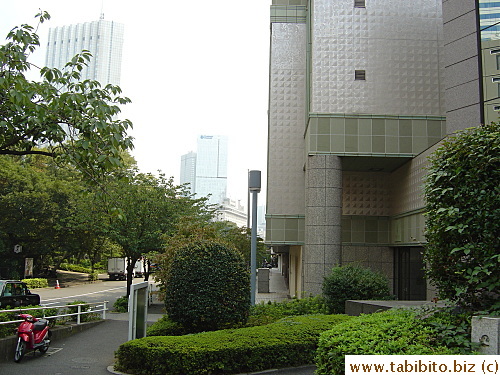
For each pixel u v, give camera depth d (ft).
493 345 15.24
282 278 165.27
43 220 116.98
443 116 61.52
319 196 61.00
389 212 70.28
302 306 49.85
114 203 32.50
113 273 163.22
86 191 32.53
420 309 20.97
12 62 30.86
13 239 123.65
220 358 27.73
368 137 61.36
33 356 35.29
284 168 73.41
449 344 16.30
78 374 29.40
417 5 64.18
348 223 70.13
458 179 19.52
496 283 17.92
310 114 61.98
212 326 35.50
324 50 63.57
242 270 36.78
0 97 30.07
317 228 60.75
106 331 50.29
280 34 76.13
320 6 64.44
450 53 47.01
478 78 44.27
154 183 85.25
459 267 19.17
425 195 22.21
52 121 30.50
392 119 61.57
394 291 68.23
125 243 80.12
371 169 69.26
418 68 63.05
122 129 31.07
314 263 60.34
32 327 33.83
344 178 71.36
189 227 55.16
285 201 72.69
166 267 48.96
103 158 29.19
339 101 62.59
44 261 145.28
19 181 112.37
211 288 34.99
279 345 29.43
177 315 35.19
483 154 18.69
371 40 63.67
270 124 74.49
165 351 27.68
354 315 39.27
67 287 128.77
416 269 60.03
